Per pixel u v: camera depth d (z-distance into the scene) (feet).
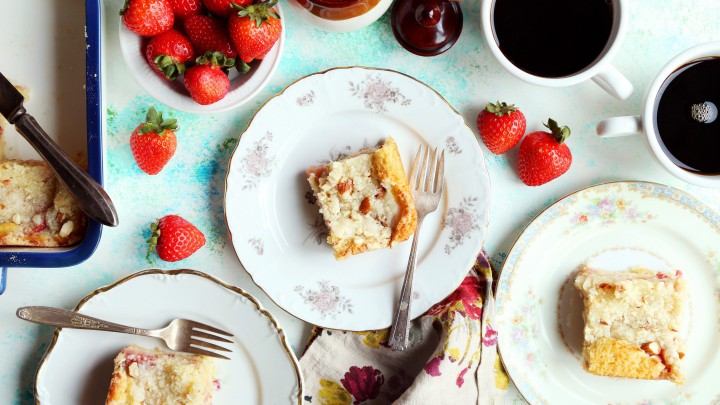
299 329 5.40
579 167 5.46
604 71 4.73
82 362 5.14
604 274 5.36
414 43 5.08
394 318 5.21
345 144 5.26
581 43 4.76
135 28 4.65
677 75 4.87
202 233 5.24
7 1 5.14
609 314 5.23
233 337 5.15
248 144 5.11
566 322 5.45
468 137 5.17
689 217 5.36
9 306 5.24
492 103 5.38
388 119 5.24
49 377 5.09
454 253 5.22
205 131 5.28
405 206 5.01
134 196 5.26
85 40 5.10
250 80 4.98
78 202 4.61
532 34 4.77
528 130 5.43
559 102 5.40
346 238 5.06
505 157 5.42
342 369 5.34
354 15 4.65
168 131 4.91
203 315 5.13
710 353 5.49
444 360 5.09
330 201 5.04
